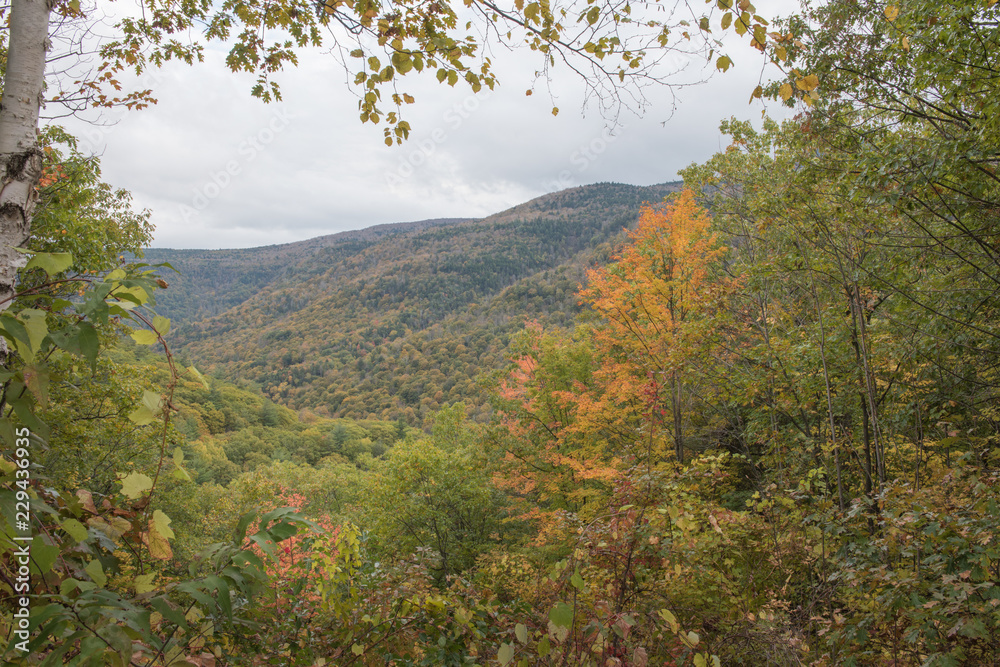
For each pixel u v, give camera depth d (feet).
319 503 94.02
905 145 17.58
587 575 10.24
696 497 14.49
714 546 13.44
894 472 24.18
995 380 22.65
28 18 5.56
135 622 3.66
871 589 12.86
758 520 15.25
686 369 28.89
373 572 10.43
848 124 21.31
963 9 15.64
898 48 18.51
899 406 24.80
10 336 3.39
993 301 21.30
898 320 23.79
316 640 8.64
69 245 23.88
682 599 11.87
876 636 12.05
